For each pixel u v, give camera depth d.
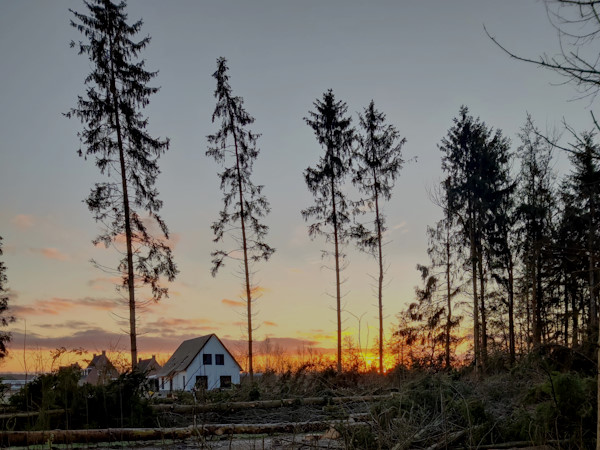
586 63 4.50
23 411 9.76
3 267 29.03
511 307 27.00
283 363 18.31
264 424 10.15
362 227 27.66
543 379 10.41
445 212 28.42
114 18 22.28
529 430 7.32
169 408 11.41
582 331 10.14
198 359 43.84
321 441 8.39
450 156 28.25
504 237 26.67
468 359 25.97
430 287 27.94
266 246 25.55
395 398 8.95
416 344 26.86
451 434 7.63
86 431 8.84
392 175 28.42
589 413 6.88
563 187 23.12
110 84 22.05
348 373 16.19
